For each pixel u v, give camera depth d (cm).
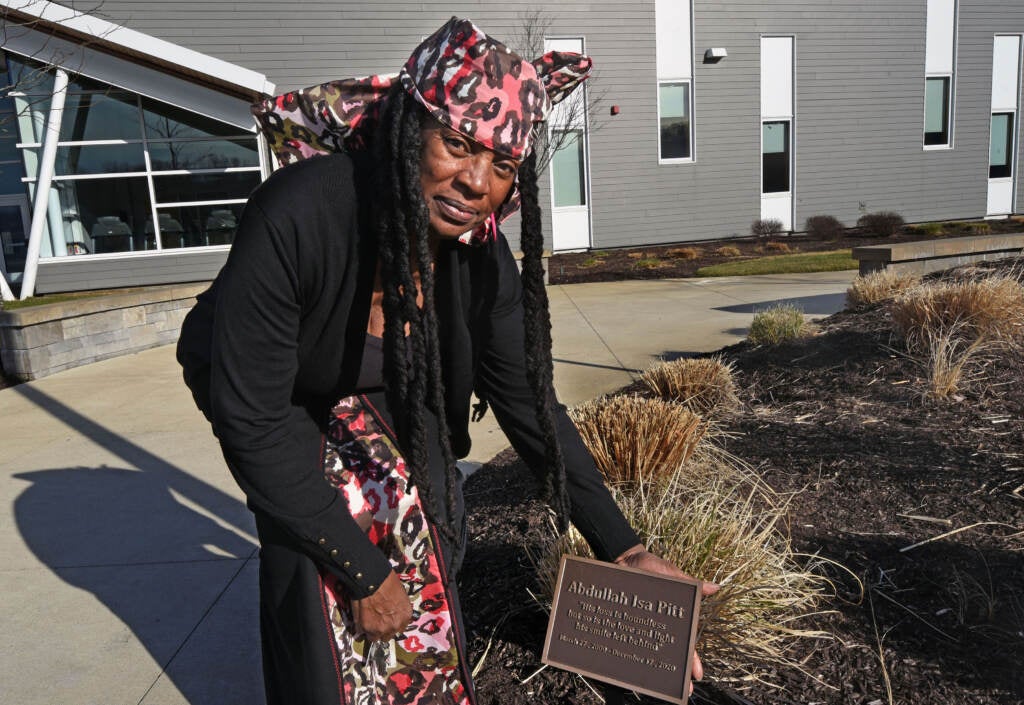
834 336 572
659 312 891
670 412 338
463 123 130
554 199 1742
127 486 408
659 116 1769
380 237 135
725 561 232
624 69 1716
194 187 1365
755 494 320
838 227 1791
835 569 262
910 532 283
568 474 175
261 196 135
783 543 273
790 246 1697
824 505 309
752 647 220
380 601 151
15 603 286
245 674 239
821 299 926
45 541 341
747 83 1811
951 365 451
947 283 684
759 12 1789
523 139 136
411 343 144
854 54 1883
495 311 164
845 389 457
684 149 1811
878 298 677
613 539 178
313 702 150
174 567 313
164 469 434
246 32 1497
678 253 1568
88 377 699
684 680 159
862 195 1958
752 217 1866
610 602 168
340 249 136
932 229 1783
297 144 155
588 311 926
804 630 230
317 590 152
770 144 1886
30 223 1405
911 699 201
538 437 176
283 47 1515
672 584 164
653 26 1717
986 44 1983
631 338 737
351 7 1530
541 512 317
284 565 153
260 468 137
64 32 1165
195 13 1473
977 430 372
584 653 168
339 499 146
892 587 251
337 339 145
